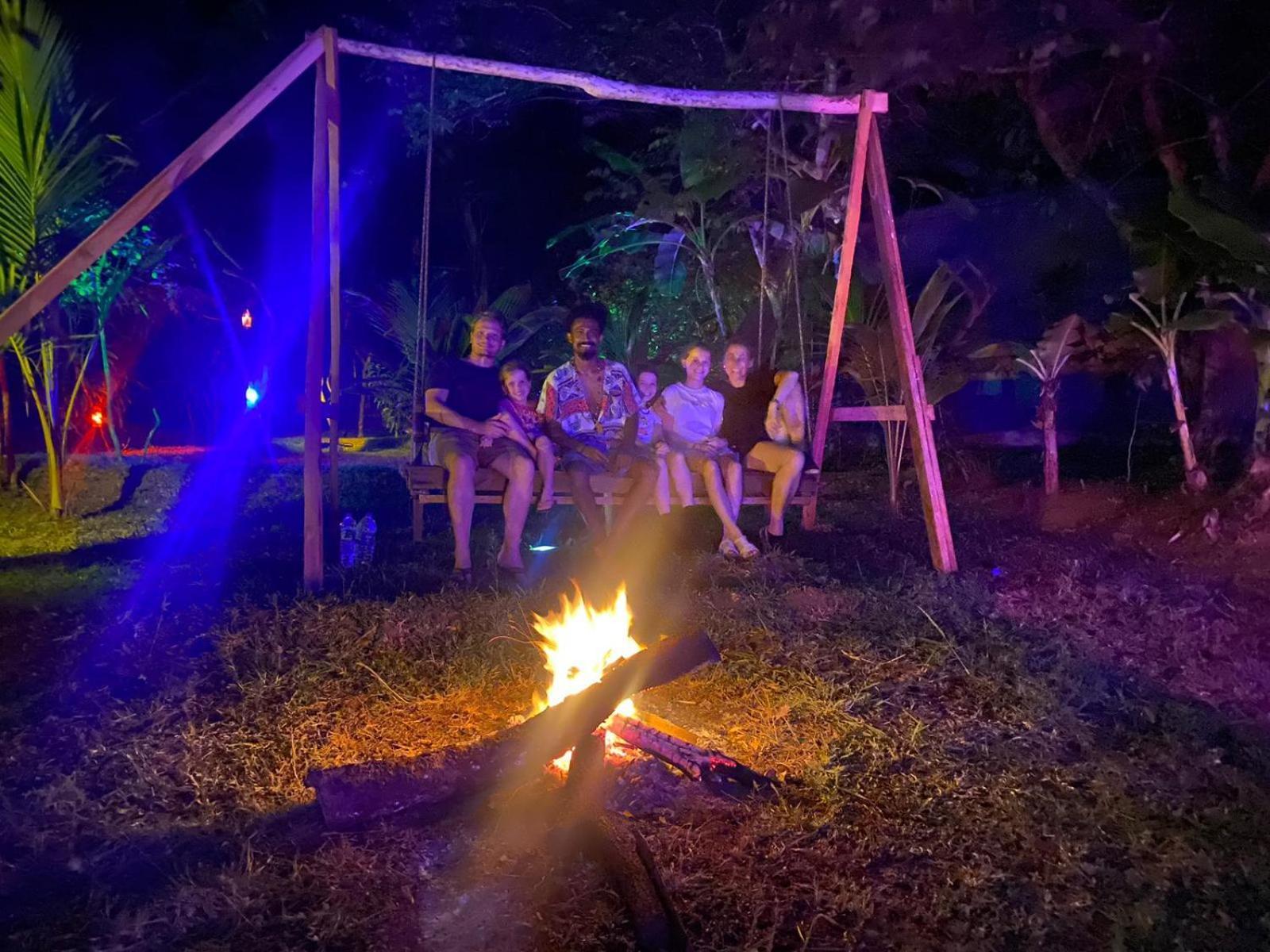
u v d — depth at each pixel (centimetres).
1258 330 759
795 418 725
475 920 305
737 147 1059
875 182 695
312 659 497
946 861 346
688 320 1220
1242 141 812
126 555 739
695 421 703
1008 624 567
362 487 1014
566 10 1123
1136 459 1067
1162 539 780
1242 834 369
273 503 952
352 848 339
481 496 652
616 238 1261
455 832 354
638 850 325
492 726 440
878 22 821
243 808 378
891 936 307
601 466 671
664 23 1057
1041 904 323
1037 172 1070
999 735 443
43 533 840
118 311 1197
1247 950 307
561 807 352
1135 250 833
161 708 449
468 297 1758
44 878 333
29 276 816
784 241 1118
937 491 671
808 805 378
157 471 1051
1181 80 819
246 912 311
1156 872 341
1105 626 578
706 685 480
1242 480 792
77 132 788
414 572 627
